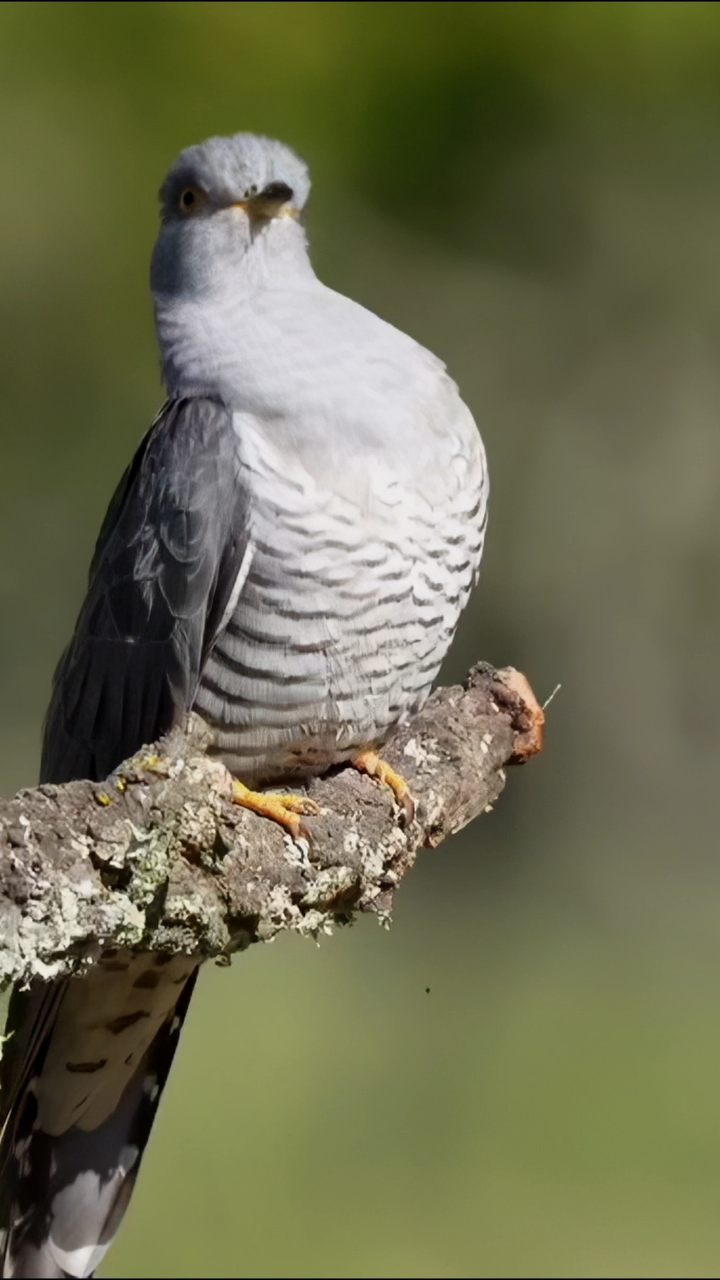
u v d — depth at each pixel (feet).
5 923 14.93
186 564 15.29
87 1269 15.34
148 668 15.33
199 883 15.02
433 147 20.11
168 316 15.39
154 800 14.98
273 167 15.38
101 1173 15.35
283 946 17.80
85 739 15.37
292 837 15.14
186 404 15.34
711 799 20.35
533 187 20.59
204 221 15.37
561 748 20.57
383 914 15.23
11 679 19.66
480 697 15.39
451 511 15.30
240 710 15.31
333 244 20.22
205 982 16.94
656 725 20.62
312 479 15.26
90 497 20.26
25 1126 15.35
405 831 15.26
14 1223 15.34
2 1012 15.12
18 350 20.40
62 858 14.96
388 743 15.35
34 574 20.02
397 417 15.29
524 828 20.11
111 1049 15.34
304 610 15.28
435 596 15.31
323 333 15.31
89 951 14.97
